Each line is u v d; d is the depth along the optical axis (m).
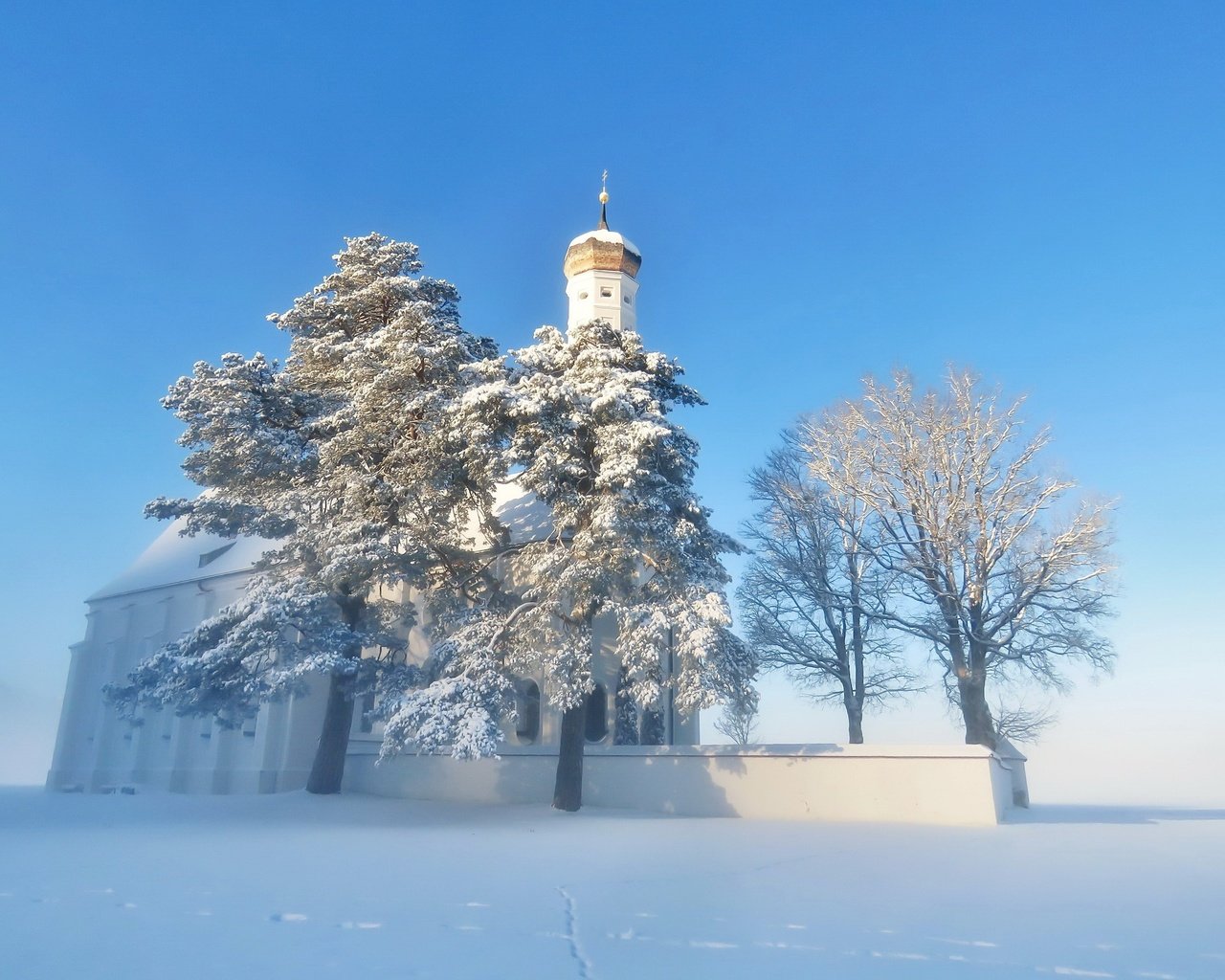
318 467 29.97
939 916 10.03
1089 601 31.69
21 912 9.97
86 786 46.84
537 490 25.50
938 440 33.78
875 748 25.19
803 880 12.93
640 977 7.28
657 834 20.45
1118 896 11.53
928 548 33.44
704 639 23.91
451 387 28.25
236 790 38.41
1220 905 10.81
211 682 27.30
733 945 8.48
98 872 13.17
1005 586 32.38
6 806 27.31
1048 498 32.53
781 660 36.38
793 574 36.72
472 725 22.55
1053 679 32.62
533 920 9.63
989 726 31.45
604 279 41.81
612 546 24.92
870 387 36.34
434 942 8.52
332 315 31.88
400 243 32.12
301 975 7.25
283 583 28.08
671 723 34.09
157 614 48.50
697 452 28.22
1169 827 22.98
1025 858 15.89
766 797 26.23
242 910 10.09
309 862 14.59
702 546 27.45
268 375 30.38
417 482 27.06
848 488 36.28
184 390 29.16
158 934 8.80
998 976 7.42
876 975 7.40
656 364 28.70
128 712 31.55
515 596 28.95
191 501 30.50
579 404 26.06
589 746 29.78
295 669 25.66
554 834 20.44
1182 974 7.55
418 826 22.41
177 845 17.00
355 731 36.47
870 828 22.17
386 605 30.39
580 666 24.73
